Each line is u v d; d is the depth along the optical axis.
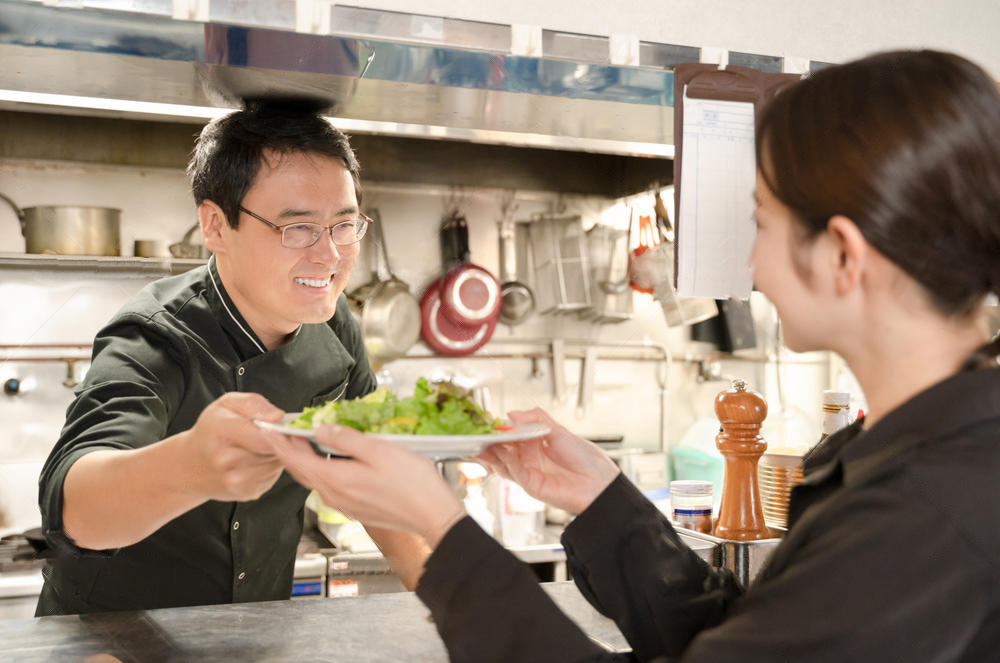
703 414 3.43
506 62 1.08
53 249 2.65
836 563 0.55
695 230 1.17
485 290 3.06
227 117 1.30
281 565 1.55
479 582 0.66
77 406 1.21
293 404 1.48
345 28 0.97
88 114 2.71
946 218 0.57
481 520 2.67
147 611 1.08
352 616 1.07
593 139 1.76
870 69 0.62
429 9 1.03
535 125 1.47
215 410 0.93
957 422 0.57
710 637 0.59
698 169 1.16
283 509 1.50
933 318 0.62
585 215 3.28
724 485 1.18
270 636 0.99
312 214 1.27
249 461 0.93
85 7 0.88
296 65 1.08
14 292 2.69
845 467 0.62
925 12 1.33
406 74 1.12
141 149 2.81
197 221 2.87
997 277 0.59
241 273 1.31
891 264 0.60
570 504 0.94
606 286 3.22
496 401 3.19
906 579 0.54
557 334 3.26
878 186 0.58
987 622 0.54
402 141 3.08
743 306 3.40
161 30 0.96
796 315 0.66
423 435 0.79
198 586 1.43
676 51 1.13
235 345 1.41
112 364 1.27
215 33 0.96
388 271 3.06
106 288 2.76
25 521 2.72
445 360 3.12
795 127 0.63
